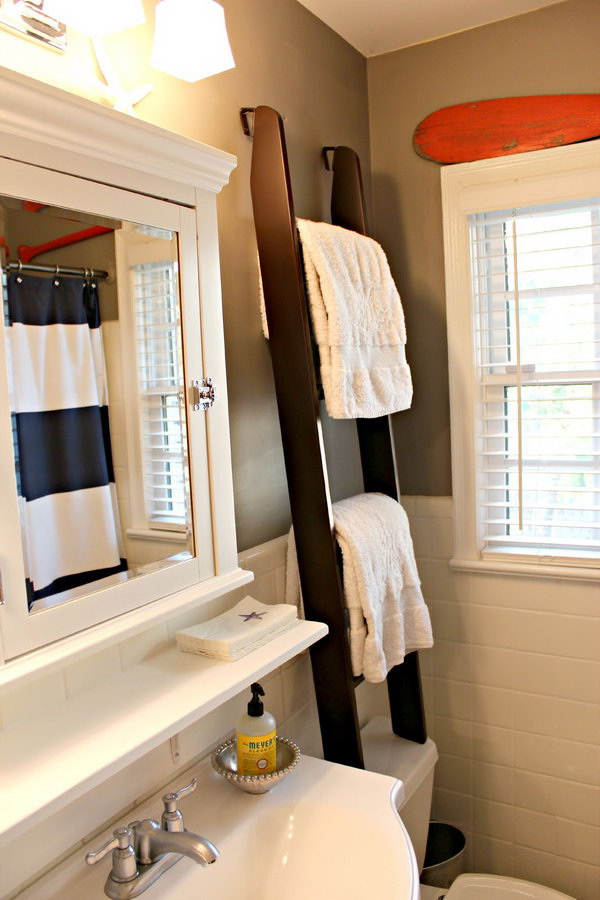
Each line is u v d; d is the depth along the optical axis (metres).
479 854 2.13
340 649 1.47
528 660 2.01
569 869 2.01
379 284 1.59
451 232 1.98
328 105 1.85
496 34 1.88
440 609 2.12
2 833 0.77
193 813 1.19
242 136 1.50
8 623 0.87
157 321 1.09
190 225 1.14
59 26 1.05
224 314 1.45
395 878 1.04
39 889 1.00
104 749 0.92
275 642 1.28
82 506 0.97
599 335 1.93
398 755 1.84
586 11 1.78
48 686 1.03
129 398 1.05
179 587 1.13
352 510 1.58
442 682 2.13
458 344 2.01
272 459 1.61
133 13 1.04
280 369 1.43
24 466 0.90
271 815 1.20
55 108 0.88
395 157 2.06
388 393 1.57
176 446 1.13
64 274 0.95
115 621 1.01
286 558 1.63
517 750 2.05
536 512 2.05
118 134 0.97
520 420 1.93
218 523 1.21
